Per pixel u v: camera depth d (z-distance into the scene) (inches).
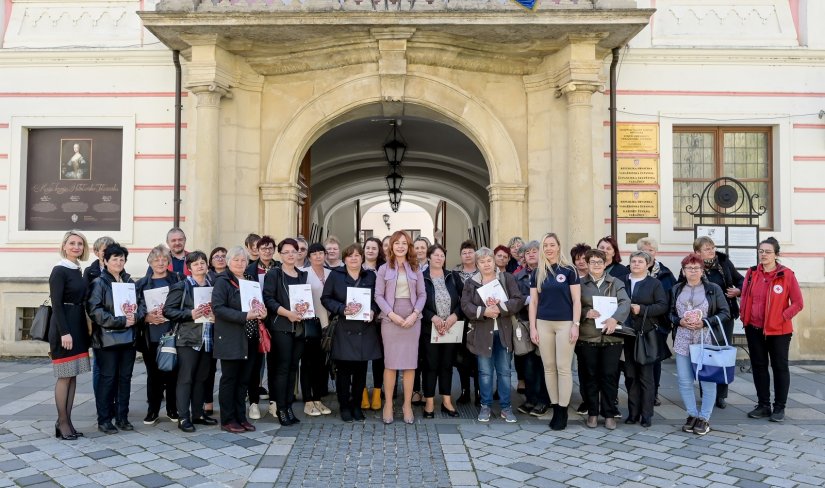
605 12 365.4
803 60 442.6
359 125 583.8
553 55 406.0
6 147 446.9
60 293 244.1
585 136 393.1
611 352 265.3
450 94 415.2
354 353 272.2
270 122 422.0
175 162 425.1
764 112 442.6
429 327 283.4
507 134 420.2
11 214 444.1
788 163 442.3
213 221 390.3
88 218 447.8
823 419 284.2
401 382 365.7
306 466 217.6
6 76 447.2
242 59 409.1
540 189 419.2
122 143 444.5
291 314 265.9
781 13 450.9
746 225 395.5
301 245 310.0
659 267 308.2
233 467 215.8
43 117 445.4
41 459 222.8
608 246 293.0
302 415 287.7
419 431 262.1
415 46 396.2
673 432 262.4
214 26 368.2
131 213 439.2
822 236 441.4
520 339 278.7
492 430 264.1
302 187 449.7
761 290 286.5
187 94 430.9
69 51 442.3
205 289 259.8
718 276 311.0
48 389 335.0
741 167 452.8
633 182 435.5
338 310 269.9
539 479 206.2
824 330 434.3
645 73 440.5
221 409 260.4
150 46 441.7
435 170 840.3
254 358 268.4
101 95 443.8
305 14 365.4
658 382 307.7
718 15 448.1
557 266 269.1
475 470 214.4
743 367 394.3
